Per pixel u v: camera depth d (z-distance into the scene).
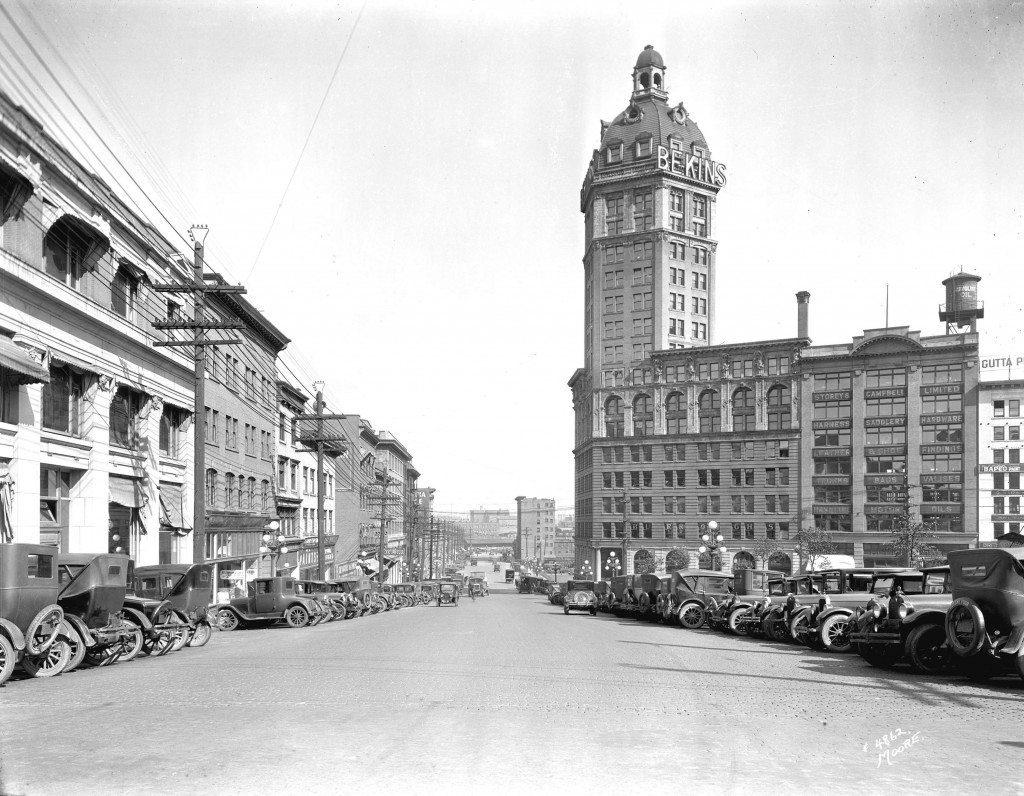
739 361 96.88
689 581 29.27
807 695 11.52
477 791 6.35
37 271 22.70
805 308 94.69
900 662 15.62
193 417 36.97
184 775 6.69
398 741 7.97
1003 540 28.55
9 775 6.66
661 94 112.75
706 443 97.31
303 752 7.48
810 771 7.05
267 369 51.72
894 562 85.88
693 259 108.12
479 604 66.25
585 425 112.44
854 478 88.56
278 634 24.55
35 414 23.66
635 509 100.81
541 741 8.05
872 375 89.00
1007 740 8.41
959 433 84.88
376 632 24.22
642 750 7.73
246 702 10.21
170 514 34.69
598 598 44.31
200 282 28.95
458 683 12.10
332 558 71.38
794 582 23.77
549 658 16.20
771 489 93.19
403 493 127.50
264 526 48.22
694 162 108.88
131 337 29.53
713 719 9.39
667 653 17.84
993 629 12.78
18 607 12.62
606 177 109.25
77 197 24.53
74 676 13.23
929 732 8.77
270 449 52.31
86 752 7.43
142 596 18.86
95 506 27.28
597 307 108.25
